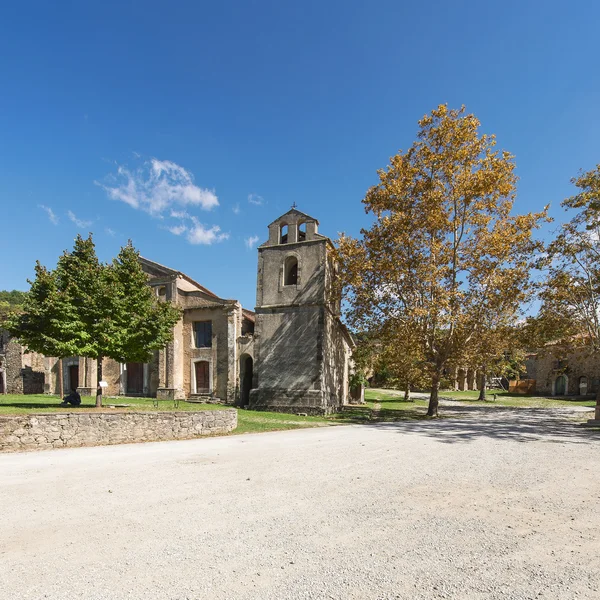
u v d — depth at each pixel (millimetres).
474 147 25141
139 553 5098
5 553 5113
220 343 31797
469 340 26625
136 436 14297
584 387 50594
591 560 4938
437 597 4117
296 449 12219
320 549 5207
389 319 26281
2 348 39219
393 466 9820
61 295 18062
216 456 11180
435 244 24078
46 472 9250
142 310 20797
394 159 26219
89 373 34656
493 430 17188
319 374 26547
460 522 6145
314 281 27922
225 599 4074
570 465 9961
